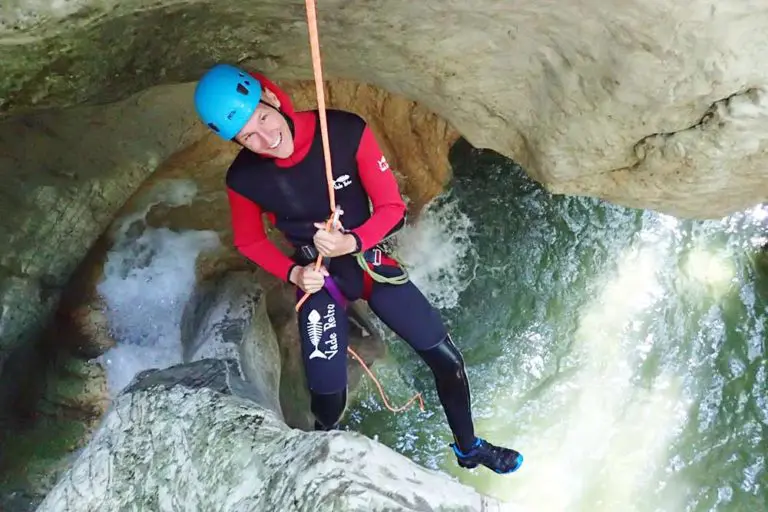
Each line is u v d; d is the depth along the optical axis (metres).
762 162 2.76
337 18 2.49
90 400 3.51
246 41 2.69
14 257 3.41
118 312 3.64
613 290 4.33
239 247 2.45
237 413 2.30
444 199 4.27
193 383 2.67
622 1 2.23
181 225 3.81
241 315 3.46
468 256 4.34
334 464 1.85
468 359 4.27
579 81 2.65
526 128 3.07
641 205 3.26
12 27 1.98
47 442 3.45
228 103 2.04
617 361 4.20
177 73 2.74
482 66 2.79
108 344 3.59
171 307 3.67
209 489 2.08
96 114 3.21
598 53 2.50
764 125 2.53
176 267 3.73
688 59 2.37
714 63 2.35
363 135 2.26
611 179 3.09
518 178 4.36
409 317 2.49
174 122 3.52
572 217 4.39
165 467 2.27
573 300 4.34
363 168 2.29
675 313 4.25
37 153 3.23
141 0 2.08
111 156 3.44
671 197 3.08
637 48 2.39
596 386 4.17
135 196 3.79
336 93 3.81
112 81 2.51
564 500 3.89
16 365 3.60
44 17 1.98
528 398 4.18
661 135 2.73
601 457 3.98
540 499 3.90
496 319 4.33
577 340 4.27
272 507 1.85
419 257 4.29
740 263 4.28
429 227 4.27
